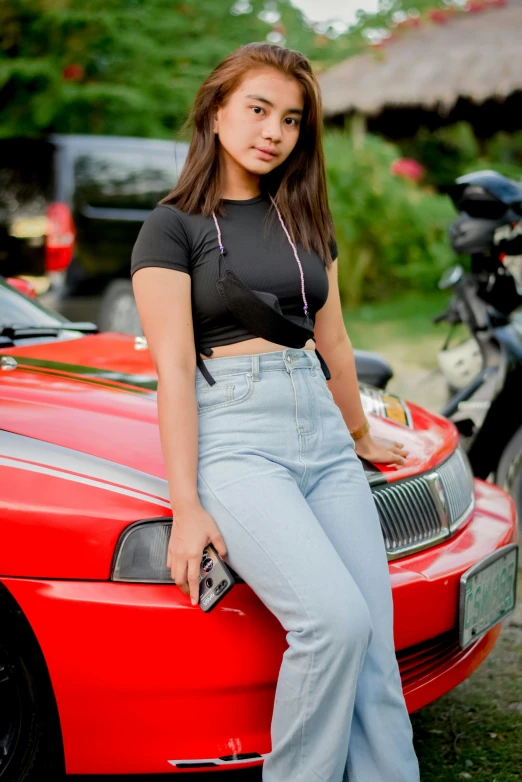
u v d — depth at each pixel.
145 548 1.91
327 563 1.72
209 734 1.92
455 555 2.31
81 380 2.49
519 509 3.78
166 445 1.81
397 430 2.63
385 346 8.40
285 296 1.90
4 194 7.05
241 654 1.89
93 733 1.93
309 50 12.45
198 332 1.89
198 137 1.94
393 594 2.08
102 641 1.88
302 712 1.75
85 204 7.07
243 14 10.91
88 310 7.09
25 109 9.88
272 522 1.74
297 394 1.86
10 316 3.15
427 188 12.77
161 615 1.86
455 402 3.84
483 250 3.75
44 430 2.12
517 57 11.70
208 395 1.86
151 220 1.88
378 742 1.83
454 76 11.76
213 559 1.78
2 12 9.55
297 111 1.93
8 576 1.93
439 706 2.73
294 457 1.84
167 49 10.38
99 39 9.91
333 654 1.69
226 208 1.92
